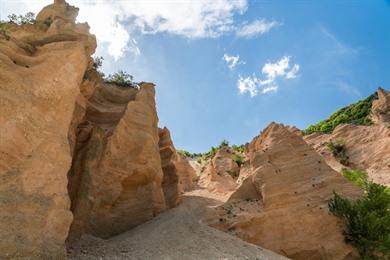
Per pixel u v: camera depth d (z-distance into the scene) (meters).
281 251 22.17
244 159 53.06
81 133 22.55
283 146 28.33
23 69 15.77
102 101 27.77
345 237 21.89
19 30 19.83
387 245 20.67
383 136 46.47
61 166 15.54
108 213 22.28
